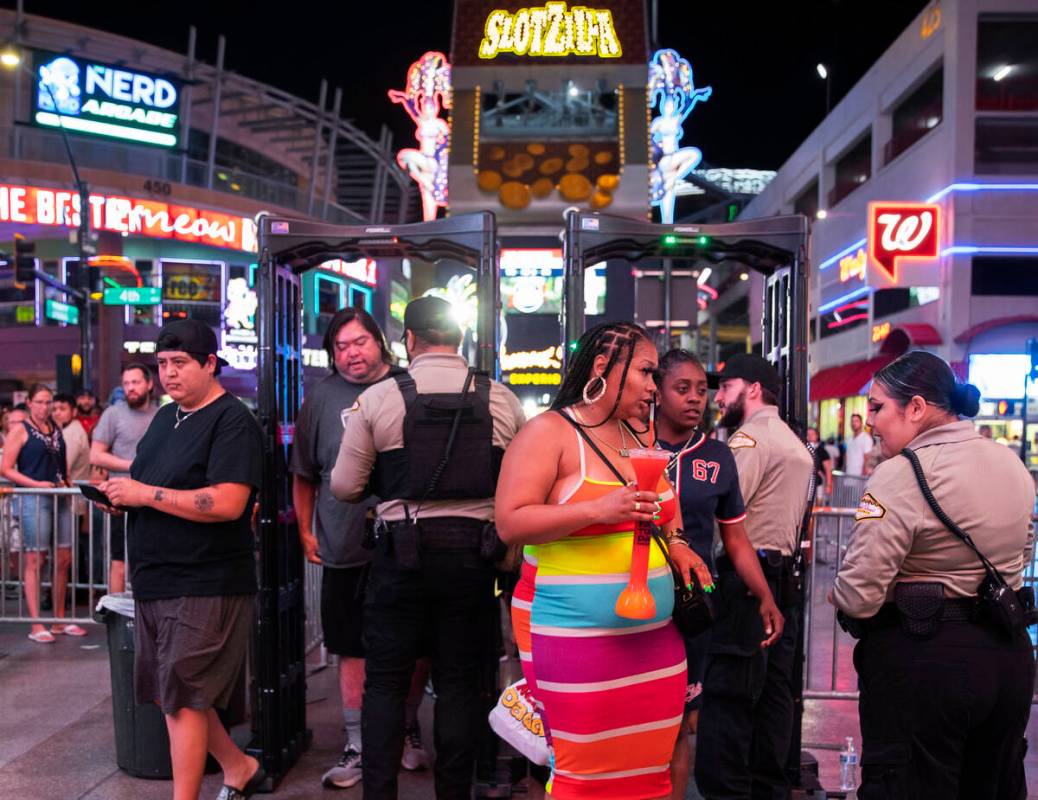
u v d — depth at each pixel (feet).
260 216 13.00
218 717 12.25
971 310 66.44
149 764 12.92
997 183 66.23
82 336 70.74
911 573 8.21
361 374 13.03
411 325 11.06
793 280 12.89
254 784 12.23
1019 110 66.54
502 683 14.75
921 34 73.67
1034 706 16.67
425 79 45.19
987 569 8.00
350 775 12.73
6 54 109.09
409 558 10.25
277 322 13.37
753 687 10.94
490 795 12.18
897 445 8.64
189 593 10.64
